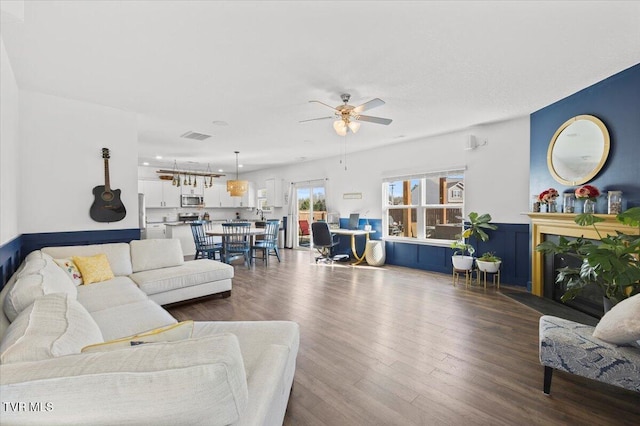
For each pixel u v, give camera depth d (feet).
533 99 11.20
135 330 6.52
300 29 6.69
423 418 5.52
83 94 10.52
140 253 11.71
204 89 10.02
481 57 8.01
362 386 6.48
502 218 14.58
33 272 6.33
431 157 17.28
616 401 5.97
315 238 20.44
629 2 5.83
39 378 2.46
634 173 8.59
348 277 16.38
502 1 5.82
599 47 7.54
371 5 5.90
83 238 11.40
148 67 8.47
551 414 5.61
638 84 8.46
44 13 6.03
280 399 4.56
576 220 8.98
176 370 2.60
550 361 6.10
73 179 11.16
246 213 33.32
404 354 7.84
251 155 22.35
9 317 5.10
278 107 11.82
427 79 9.36
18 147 9.86
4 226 7.70
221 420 2.70
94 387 2.46
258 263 20.63
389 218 20.39
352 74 8.96
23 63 8.20
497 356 7.73
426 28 6.68
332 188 23.62
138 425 2.48
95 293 8.66
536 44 7.38
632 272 6.78
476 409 5.75
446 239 17.51
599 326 5.90
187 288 11.36
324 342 8.52
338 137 16.96
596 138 9.68
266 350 5.02
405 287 14.28
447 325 9.70
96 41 7.11
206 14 6.14
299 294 13.16
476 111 12.64
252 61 8.13
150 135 16.06
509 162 14.24
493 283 14.75
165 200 26.86
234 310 11.12
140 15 6.15
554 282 11.81
